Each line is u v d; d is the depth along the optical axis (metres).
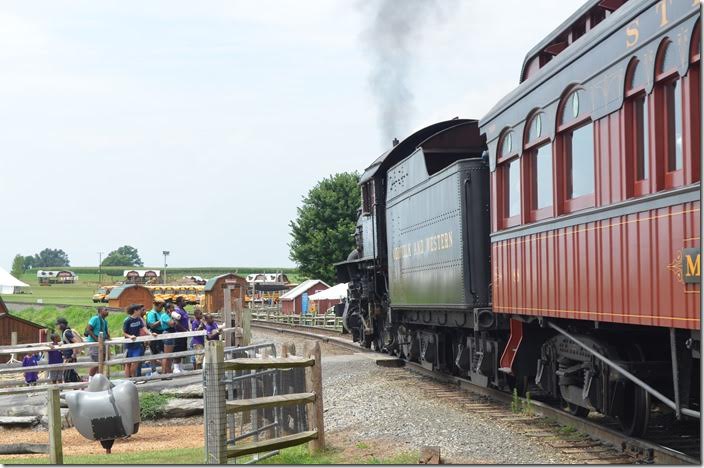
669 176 7.68
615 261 8.69
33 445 12.73
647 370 9.41
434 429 11.16
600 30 8.96
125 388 12.30
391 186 20.27
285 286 88.00
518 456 9.22
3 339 35.78
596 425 10.14
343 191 63.94
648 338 10.13
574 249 9.80
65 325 19.45
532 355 12.55
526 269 11.46
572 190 9.99
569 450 9.45
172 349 20.08
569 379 10.91
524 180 11.50
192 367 20.48
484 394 14.75
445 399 14.26
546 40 11.28
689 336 8.09
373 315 24.31
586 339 10.24
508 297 12.20
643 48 8.02
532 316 11.66
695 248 7.05
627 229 8.42
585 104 9.45
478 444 10.02
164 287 79.69
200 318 21.33
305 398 9.98
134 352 18.69
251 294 81.81
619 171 8.58
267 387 12.19
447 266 15.08
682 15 7.26
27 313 69.19
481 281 14.08
